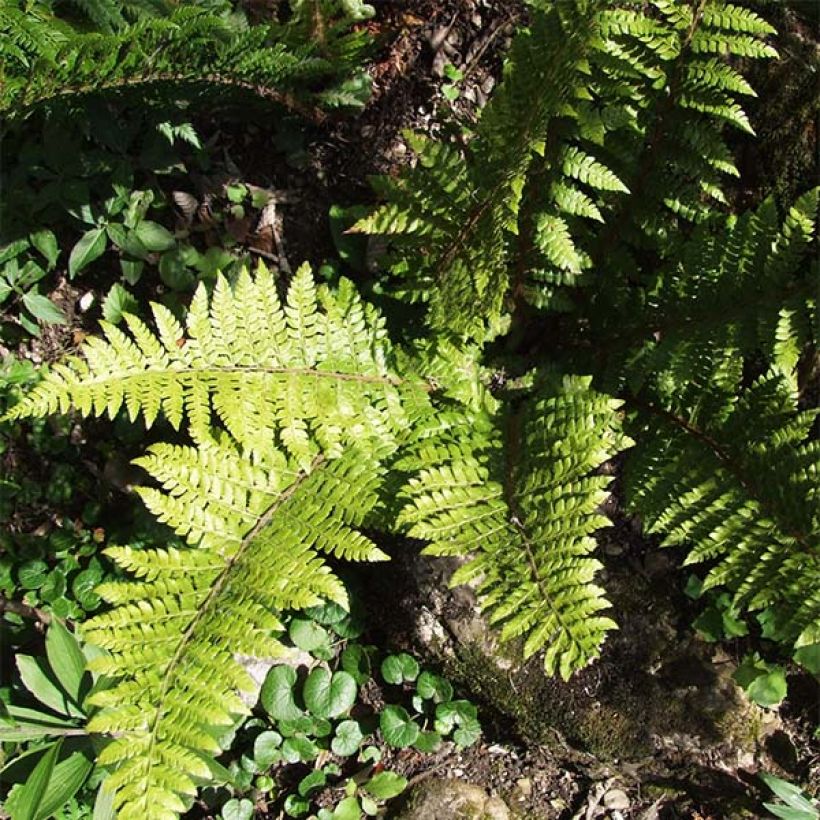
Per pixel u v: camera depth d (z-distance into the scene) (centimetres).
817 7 131
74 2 117
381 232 112
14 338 133
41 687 118
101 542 131
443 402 116
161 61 112
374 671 131
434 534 100
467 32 140
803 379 131
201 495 102
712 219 125
